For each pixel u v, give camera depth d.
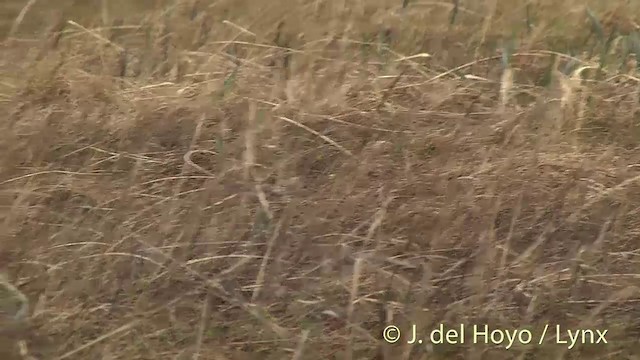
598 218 5.61
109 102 6.37
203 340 5.28
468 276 5.40
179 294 5.41
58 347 5.29
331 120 6.12
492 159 5.86
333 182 5.83
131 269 5.49
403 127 6.09
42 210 5.79
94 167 5.99
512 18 6.87
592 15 6.44
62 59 6.65
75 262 5.55
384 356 5.21
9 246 5.65
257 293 5.40
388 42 6.74
